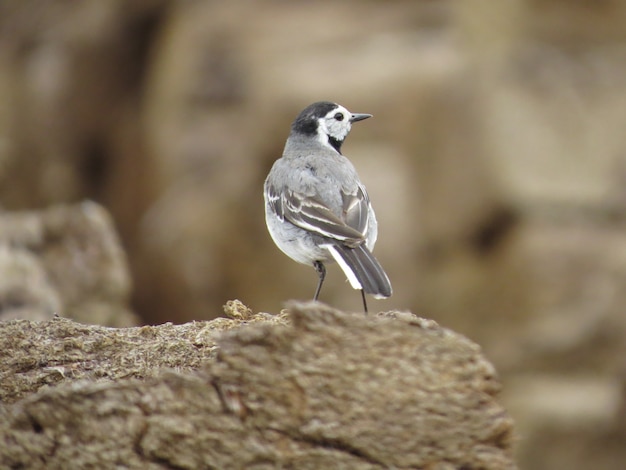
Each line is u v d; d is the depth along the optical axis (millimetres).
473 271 20250
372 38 22688
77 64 27812
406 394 4988
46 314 11734
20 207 27344
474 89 20781
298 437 4980
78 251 13281
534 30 21016
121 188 26969
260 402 4969
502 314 19922
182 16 26000
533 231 19953
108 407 4949
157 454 4949
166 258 23438
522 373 19281
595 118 20375
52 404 4961
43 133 27797
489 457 4992
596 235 19781
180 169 23891
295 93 22281
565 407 18422
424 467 4984
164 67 25609
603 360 18938
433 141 20875
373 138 21234
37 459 4957
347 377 4980
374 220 8094
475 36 21281
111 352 5953
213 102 24000
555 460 18375
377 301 20625
